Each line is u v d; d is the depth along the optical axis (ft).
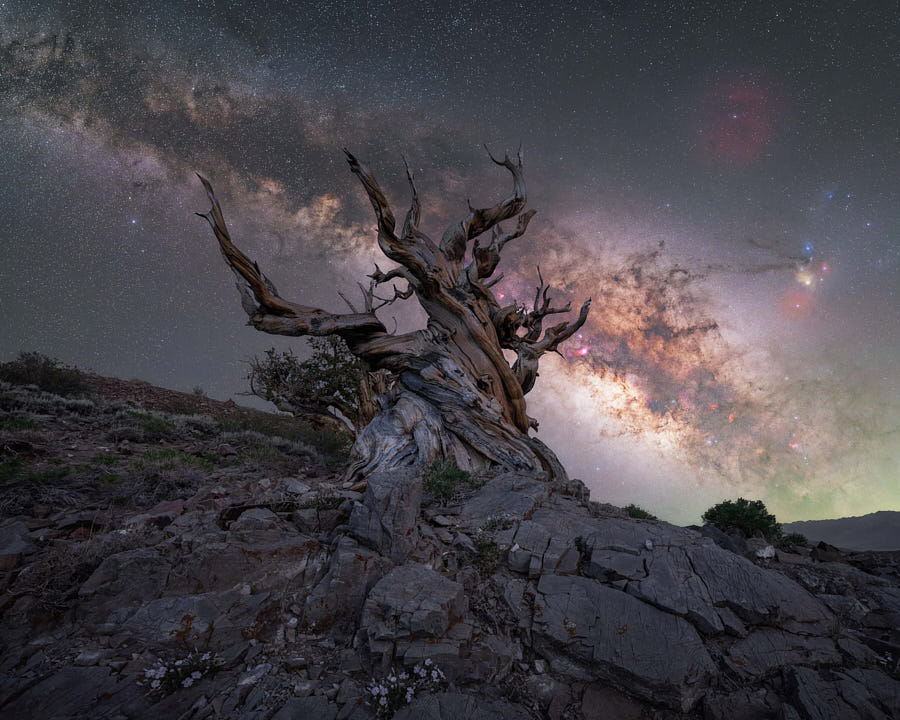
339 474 44.32
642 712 14.98
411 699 13.74
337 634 16.63
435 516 25.54
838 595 21.40
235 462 46.09
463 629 16.47
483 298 53.83
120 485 32.19
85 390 72.43
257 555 18.92
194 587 17.69
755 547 26.05
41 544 21.29
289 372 57.47
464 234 55.16
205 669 14.56
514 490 31.50
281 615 17.19
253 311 48.80
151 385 87.76
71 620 16.48
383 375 53.52
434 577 18.12
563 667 16.20
